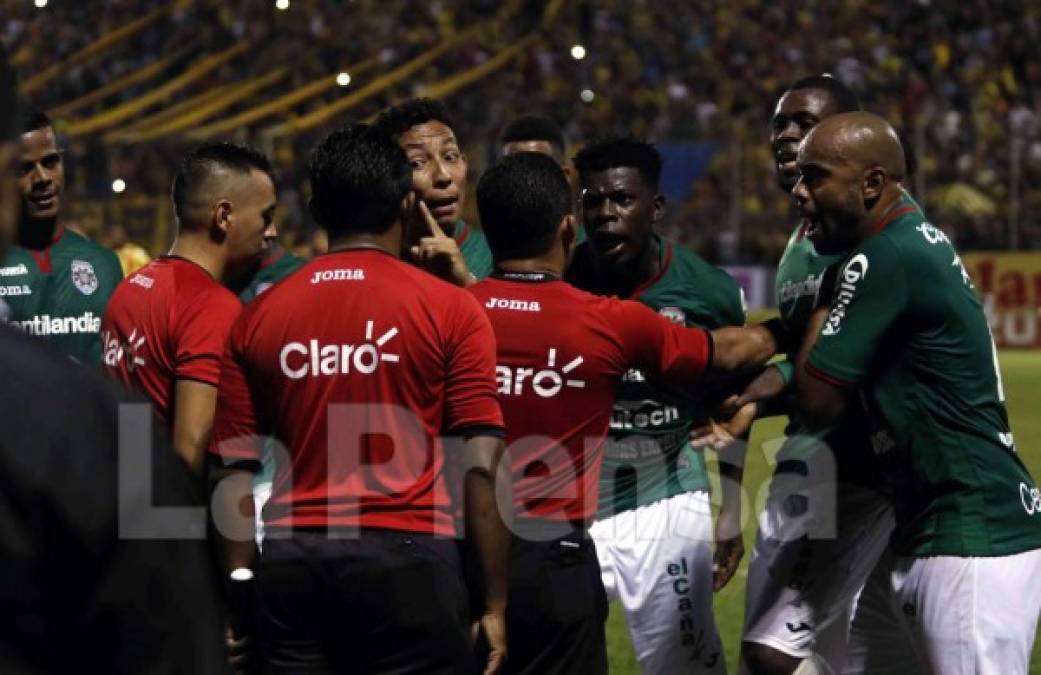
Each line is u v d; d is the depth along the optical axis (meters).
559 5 102.44
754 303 78.62
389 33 104.12
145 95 103.50
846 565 16.75
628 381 17.45
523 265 14.46
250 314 12.75
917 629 14.57
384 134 13.23
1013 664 14.12
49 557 5.62
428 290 12.64
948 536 14.10
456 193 17.14
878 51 97.94
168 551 5.80
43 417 5.65
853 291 14.00
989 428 14.20
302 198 84.81
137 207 79.44
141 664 5.73
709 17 100.38
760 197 81.06
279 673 12.71
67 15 110.25
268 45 104.25
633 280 18.02
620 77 97.25
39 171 18.55
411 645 12.45
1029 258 76.56
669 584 18.00
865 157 14.28
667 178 80.44
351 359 12.41
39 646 5.64
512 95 96.31
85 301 19.17
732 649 22.73
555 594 14.41
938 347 14.02
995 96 95.06
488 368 12.78
